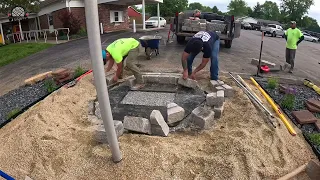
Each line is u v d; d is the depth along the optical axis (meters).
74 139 4.16
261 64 8.53
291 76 7.95
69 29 19.03
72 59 10.55
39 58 11.41
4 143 4.18
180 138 4.27
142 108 5.32
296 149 4.09
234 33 11.57
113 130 3.27
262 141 4.07
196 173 3.46
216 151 3.81
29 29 23.16
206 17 13.43
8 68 10.03
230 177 3.35
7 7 16.34
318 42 28.69
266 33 27.44
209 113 4.68
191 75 6.38
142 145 3.98
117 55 5.43
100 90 2.92
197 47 5.66
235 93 5.90
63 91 6.04
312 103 5.57
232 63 9.26
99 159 3.67
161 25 27.95
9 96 6.85
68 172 3.51
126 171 3.48
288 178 3.41
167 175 3.42
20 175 3.48
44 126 4.44
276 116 5.03
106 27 21.42
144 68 8.10
